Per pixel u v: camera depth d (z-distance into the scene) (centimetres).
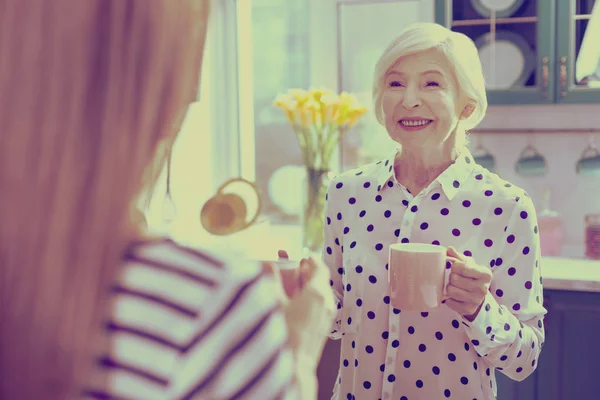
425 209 122
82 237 46
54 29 47
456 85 116
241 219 129
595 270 221
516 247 116
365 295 123
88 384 46
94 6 47
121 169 47
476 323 105
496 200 119
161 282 49
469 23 251
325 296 63
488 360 111
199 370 47
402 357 119
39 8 47
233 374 48
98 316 47
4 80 47
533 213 118
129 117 48
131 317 48
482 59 250
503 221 117
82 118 47
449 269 113
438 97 114
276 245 239
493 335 107
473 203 120
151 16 48
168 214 231
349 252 127
